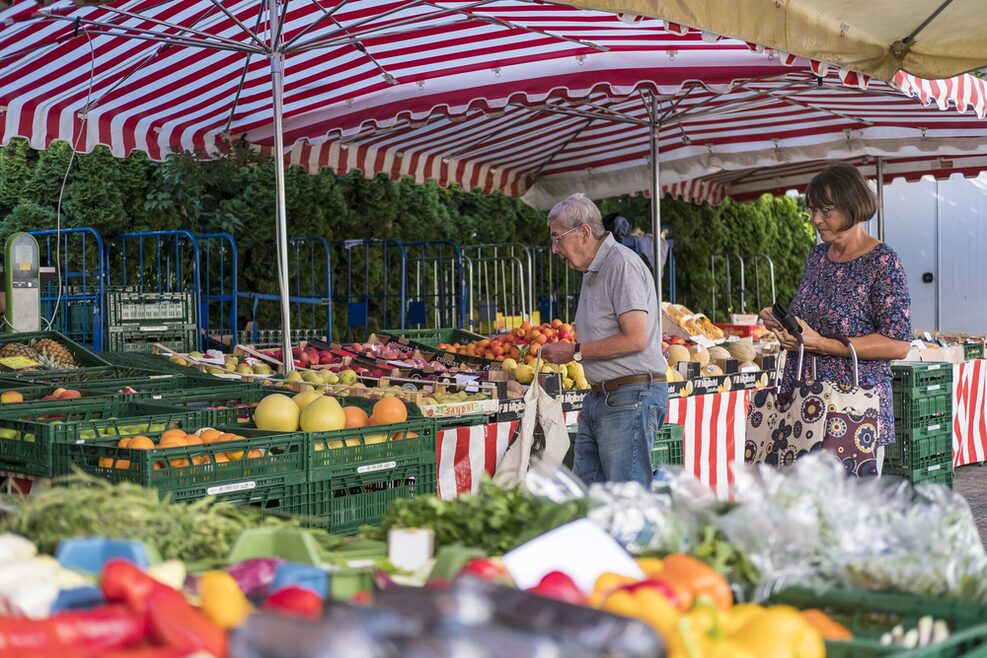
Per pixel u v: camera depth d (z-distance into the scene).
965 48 5.07
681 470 2.29
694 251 15.77
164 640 1.34
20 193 10.87
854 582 1.99
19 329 7.19
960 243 12.49
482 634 1.22
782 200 17.38
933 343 9.17
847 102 8.81
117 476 3.33
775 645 1.52
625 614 1.55
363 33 5.71
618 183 10.31
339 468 3.74
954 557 1.99
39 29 5.51
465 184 9.76
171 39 5.52
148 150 7.38
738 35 4.18
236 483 3.44
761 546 2.00
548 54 6.72
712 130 9.84
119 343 8.10
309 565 1.82
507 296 14.48
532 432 4.68
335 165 8.40
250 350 6.91
